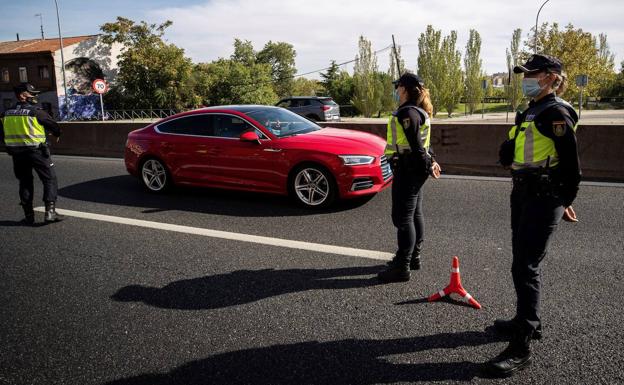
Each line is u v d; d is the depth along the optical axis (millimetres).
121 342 3127
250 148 6664
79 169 10453
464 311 3373
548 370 2664
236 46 73562
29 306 3688
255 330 3213
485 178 7941
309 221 5770
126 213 6438
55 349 3076
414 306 3475
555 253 4379
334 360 2838
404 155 3703
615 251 4379
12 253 4930
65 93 38875
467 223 5430
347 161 6066
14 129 5762
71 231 5660
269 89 53406
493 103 57906
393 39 40812
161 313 3500
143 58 43531
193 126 7293
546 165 2584
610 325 3102
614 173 7652
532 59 2592
